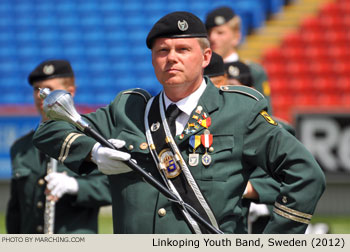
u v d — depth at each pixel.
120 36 50.31
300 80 45.69
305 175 9.34
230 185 9.42
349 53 46.56
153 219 9.47
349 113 34.22
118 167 9.23
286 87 45.50
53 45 50.50
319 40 47.28
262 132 9.55
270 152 9.55
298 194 9.34
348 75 45.53
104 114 10.47
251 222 15.09
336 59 46.31
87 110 37.59
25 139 16.05
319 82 45.50
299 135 34.53
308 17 48.94
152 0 51.56
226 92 9.97
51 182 14.52
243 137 9.57
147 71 48.62
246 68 16.78
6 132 37.00
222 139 9.53
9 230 16.17
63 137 9.91
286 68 46.19
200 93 9.86
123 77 48.44
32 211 15.34
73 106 9.59
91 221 15.38
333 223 31.06
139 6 51.41
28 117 37.00
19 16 51.69
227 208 9.38
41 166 15.42
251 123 9.60
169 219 9.41
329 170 34.47
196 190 9.34
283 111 44.66
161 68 9.52
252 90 10.05
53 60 15.91
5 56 50.03
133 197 9.62
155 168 9.65
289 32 48.34
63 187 14.55
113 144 9.46
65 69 15.93
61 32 50.97
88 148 9.57
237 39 20.34
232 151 9.50
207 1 50.84
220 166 9.45
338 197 34.81
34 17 51.59
